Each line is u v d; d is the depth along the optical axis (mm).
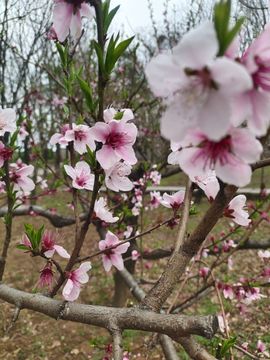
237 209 235
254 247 708
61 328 1019
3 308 1067
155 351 876
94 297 1150
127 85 1025
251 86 103
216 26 113
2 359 904
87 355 917
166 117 114
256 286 604
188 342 191
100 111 195
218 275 1218
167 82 115
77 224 267
